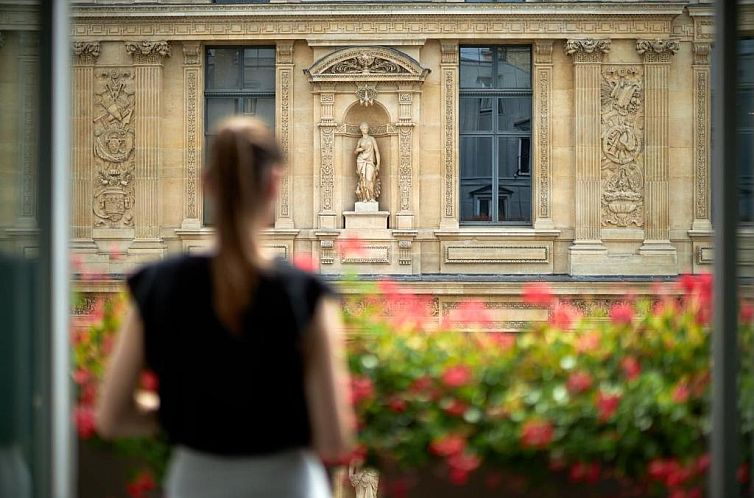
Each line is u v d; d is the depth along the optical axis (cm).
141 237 3625
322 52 3644
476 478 689
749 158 639
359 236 3644
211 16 3619
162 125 3659
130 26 3616
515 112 3706
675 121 3606
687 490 671
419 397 680
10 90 631
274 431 424
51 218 630
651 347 712
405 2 3606
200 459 430
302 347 424
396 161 3659
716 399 634
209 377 421
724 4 636
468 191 3725
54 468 630
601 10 3581
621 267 3612
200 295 424
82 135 3625
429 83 3669
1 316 628
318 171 3659
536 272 3650
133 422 441
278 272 427
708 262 3612
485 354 702
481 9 3600
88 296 2988
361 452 680
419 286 3525
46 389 629
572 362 694
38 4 629
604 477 682
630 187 3628
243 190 422
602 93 3616
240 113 3706
